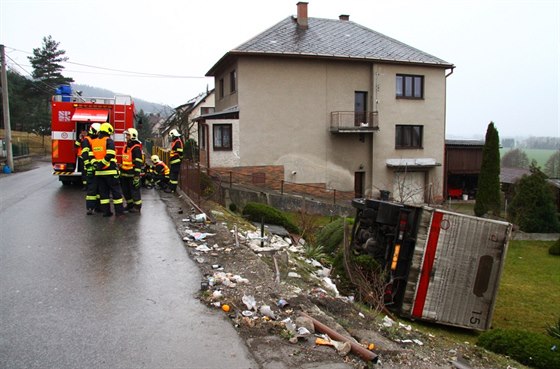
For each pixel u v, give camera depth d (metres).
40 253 7.63
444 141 28.84
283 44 25.12
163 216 11.01
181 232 9.25
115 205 10.98
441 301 8.64
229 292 5.90
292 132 25.03
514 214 21.75
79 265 6.99
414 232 8.84
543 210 21.16
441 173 28.81
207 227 9.84
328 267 10.38
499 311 10.56
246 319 5.03
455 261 8.64
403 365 4.57
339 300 6.43
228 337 4.64
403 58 26.89
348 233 11.48
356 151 26.77
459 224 8.63
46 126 53.19
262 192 21.03
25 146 38.69
